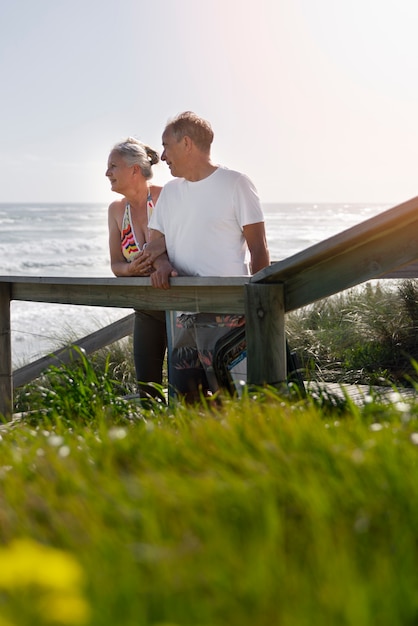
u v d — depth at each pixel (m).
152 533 1.44
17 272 31.72
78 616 0.97
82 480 1.82
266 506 1.50
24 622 1.02
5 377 4.41
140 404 3.93
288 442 1.99
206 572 1.27
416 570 1.29
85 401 3.43
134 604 1.17
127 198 4.41
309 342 7.07
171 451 2.04
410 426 2.13
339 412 2.73
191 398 3.79
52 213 78.94
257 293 3.11
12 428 3.23
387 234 2.80
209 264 3.67
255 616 1.15
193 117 3.64
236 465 1.85
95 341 6.64
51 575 0.97
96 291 4.00
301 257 2.90
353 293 8.57
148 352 4.35
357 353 6.35
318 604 1.15
